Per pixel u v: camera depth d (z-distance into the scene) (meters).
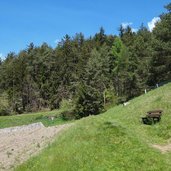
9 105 125.25
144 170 19.62
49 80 137.75
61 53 144.00
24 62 145.88
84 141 23.20
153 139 25.72
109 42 160.25
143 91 97.31
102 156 20.97
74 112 79.00
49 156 23.16
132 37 152.00
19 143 36.75
